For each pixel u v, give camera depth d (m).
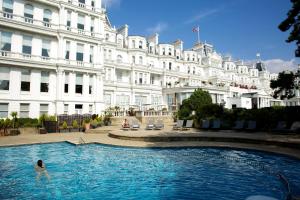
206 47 75.50
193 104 34.09
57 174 11.75
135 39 52.88
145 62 53.38
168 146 17.33
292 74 22.02
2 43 27.72
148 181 10.60
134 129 26.73
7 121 24.19
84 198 8.77
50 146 18.73
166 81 56.22
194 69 65.94
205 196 8.78
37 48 30.23
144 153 16.08
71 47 32.53
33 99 29.33
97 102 34.50
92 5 35.41
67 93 31.89
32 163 13.73
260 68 95.81
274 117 24.12
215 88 52.28
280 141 16.12
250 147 16.14
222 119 27.09
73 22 32.91
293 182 9.95
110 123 32.19
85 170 12.41
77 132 27.47
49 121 26.66
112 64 45.75
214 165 12.99
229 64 78.44
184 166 12.91
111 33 49.03
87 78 33.81
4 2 27.97
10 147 17.98
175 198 8.66
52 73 31.14
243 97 52.03
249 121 23.52
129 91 47.19
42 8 30.80
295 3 19.03
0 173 11.86
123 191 9.46
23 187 9.95
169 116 36.97
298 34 19.34
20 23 28.27
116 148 17.81
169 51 61.22
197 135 20.38
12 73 28.06
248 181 10.34
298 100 68.44
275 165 12.70
